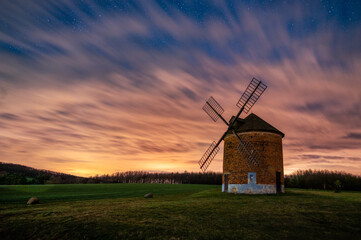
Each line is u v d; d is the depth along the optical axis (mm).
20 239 11398
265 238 10609
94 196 32500
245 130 27219
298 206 16984
